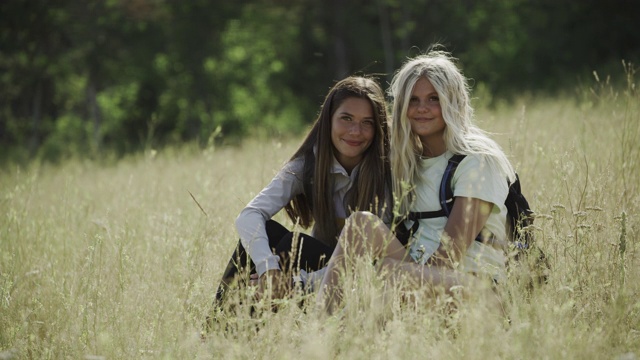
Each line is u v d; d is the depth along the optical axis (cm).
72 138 3619
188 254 624
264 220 623
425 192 580
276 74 4266
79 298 607
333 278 528
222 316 528
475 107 1533
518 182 586
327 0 4028
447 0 3909
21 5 3400
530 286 527
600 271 537
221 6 3762
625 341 474
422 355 448
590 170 719
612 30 3584
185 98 3856
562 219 602
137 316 566
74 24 3522
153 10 3666
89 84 3622
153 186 1004
